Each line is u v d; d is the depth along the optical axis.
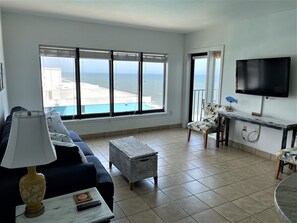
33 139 1.33
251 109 4.24
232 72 4.57
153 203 2.58
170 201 2.63
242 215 2.38
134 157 2.79
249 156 4.10
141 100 5.61
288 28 3.59
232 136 4.66
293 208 0.99
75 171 1.87
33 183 1.43
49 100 4.63
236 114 4.16
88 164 1.96
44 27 4.27
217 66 5.13
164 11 3.72
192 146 4.60
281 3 3.24
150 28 5.12
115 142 3.31
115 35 4.96
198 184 3.04
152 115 5.72
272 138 3.93
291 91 3.61
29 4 3.46
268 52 3.91
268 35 3.88
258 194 2.80
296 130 3.45
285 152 3.08
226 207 2.52
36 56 4.29
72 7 3.58
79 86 4.82
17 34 4.08
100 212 1.53
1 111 3.13
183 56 5.90
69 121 4.74
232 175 3.32
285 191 1.15
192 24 4.64
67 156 1.94
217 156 4.07
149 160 2.91
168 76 5.80
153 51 5.47
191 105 6.11
